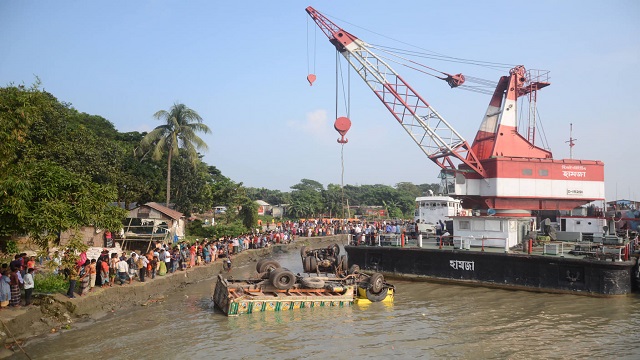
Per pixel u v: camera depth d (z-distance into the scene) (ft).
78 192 57.31
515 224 90.84
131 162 162.20
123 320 60.90
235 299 63.31
